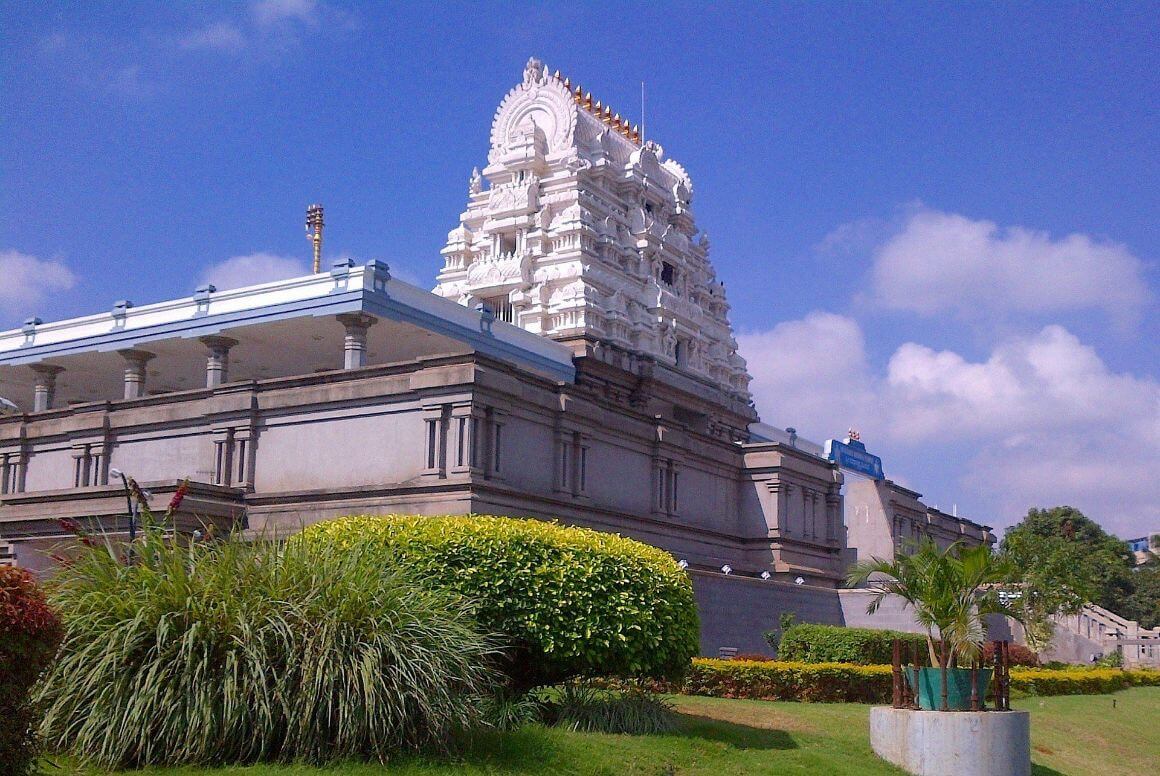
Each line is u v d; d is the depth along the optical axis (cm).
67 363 5303
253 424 4131
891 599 5022
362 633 1714
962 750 2217
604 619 2136
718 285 7325
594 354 5719
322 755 1653
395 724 1694
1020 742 2255
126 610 1684
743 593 4506
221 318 4650
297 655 1686
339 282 4388
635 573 2225
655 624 2208
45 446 4653
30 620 1412
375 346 4994
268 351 5044
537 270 6234
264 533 1897
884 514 6794
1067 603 5306
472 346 4934
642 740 2042
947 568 2381
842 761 2228
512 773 1719
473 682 1858
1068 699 4016
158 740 1630
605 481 4559
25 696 1427
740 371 7206
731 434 6494
